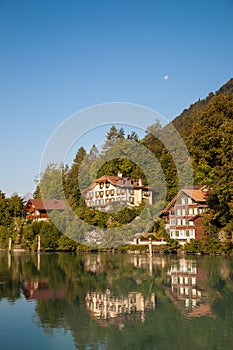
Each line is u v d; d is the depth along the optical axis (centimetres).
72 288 2128
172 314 1538
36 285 2244
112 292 1992
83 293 1975
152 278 2438
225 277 2425
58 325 1405
